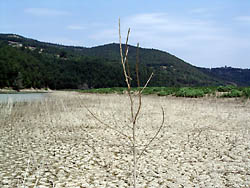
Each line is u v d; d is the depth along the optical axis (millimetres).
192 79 116438
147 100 24828
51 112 16609
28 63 112750
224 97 22234
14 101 28500
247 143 7520
